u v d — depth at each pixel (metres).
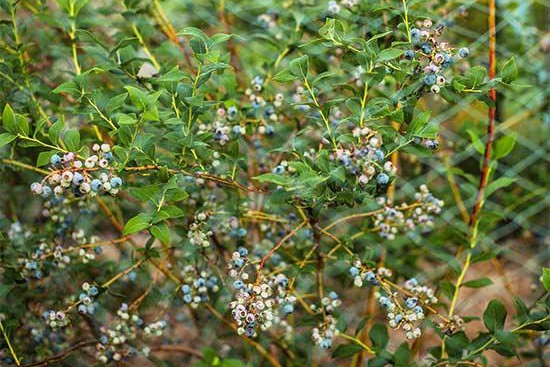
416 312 1.62
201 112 1.60
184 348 2.10
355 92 1.62
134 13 1.86
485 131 2.17
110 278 1.92
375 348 1.75
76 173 1.48
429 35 1.58
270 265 1.89
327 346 1.72
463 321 1.71
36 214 2.12
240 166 1.72
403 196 2.13
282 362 2.12
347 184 1.57
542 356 1.98
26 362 1.88
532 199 2.35
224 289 1.93
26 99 1.81
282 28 1.91
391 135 1.57
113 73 1.74
